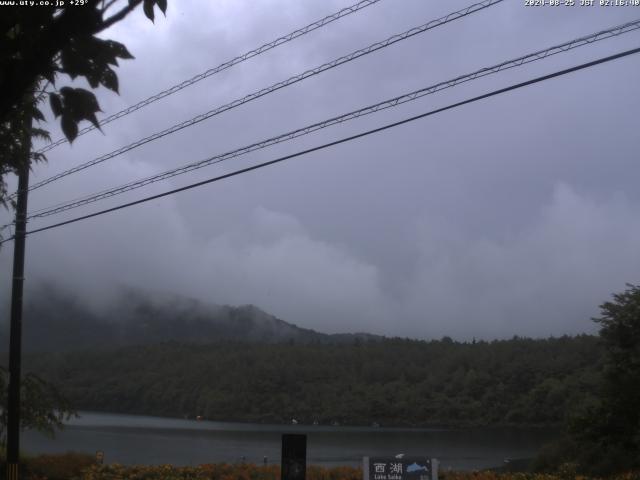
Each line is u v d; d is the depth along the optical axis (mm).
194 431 75062
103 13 3184
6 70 3049
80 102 3199
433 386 100562
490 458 45812
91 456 24516
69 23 3070
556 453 30250
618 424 25594
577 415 26734
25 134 5637
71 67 3186
